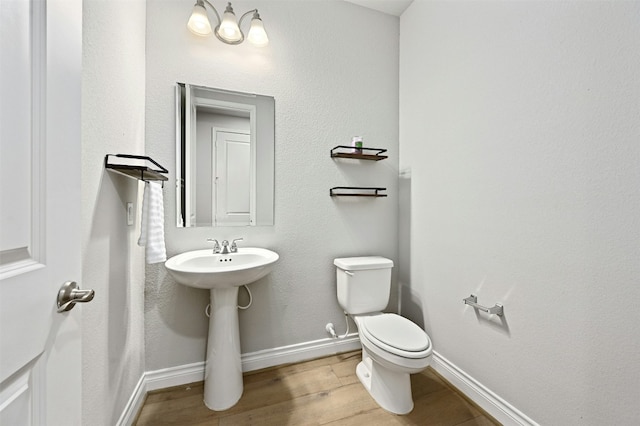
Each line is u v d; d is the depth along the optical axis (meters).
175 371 1.53
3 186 0.44
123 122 1.17
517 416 1.19
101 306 0.98
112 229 1.07
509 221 1.22
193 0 1.56
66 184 0.59
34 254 0.51
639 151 0.82
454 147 1.54
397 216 2.06
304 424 1.28
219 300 1.41
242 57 1.65
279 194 1.75
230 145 1.64
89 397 0.90
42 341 0.52
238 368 1.46
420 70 1.82
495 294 1.29
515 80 1.19
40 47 0.52
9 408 0.45
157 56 1.49
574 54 0.97
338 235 1.90
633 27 0.83
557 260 1.04
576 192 0.98
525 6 1.14
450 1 1.56
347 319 1.93
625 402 0.85
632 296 0.84
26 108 0.49
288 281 1.78
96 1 0.93
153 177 1.29
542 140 1.08
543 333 1.08
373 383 1.45
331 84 1.86
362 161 1.96
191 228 1.57
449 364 1.58
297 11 1.77
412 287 1.92
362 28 1.94
